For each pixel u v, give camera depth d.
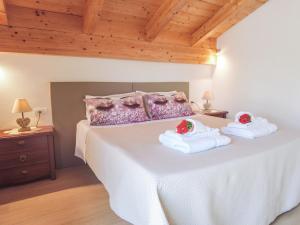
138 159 1.42
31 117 2.70
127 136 2.07
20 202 2.07
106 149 1.82
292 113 3.19
